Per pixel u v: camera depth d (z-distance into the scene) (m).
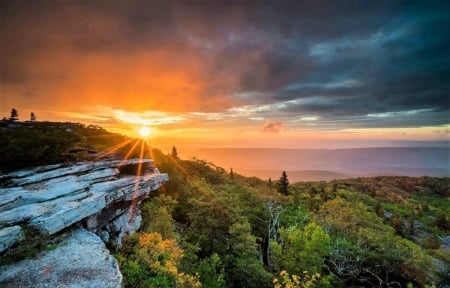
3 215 12.83
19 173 19.72
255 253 30.05
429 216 96.12
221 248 31.47
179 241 25.98
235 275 28.33
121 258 15.56
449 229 80.06
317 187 112.44
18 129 28.83
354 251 33.72
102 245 13.39
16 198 14.91
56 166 22.14
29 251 11.43
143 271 15.18
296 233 32.09
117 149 32.44
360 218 42.50
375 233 36.72
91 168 22.89
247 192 50.34
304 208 57.78
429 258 33.66
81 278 10.34
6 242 10.88
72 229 14.45
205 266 25.33
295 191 88.88
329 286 28.70
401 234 67.38
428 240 61.84
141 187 23.50
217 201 34.16
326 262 35.66
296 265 30.33
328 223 39.31
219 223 32.41
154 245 18.33
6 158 21.66
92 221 16.16
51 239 12.84
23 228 12.16
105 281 10.36
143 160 29.75
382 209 82.69
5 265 10.57
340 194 80.44
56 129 32.84
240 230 30.39
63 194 16.50
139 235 20.08
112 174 23.67
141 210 26.77
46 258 11.48
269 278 27.09
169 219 27.03
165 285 14.77
